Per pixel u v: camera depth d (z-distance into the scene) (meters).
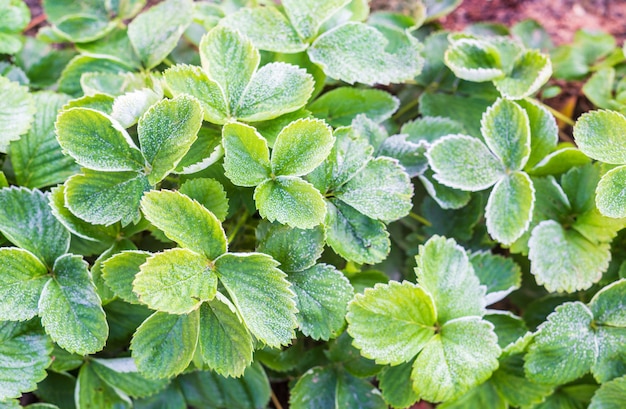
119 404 0.65
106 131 0.60
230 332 0.59
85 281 0.61
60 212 0.61
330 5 0.65
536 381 0.64
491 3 0.80
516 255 0.70
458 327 0.63
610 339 0.64
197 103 0.59
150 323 0.60
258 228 0.62
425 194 0.69
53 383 0.66
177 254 0.57
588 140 0.63
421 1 0.74
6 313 0.59
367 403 0.65
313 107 0.67
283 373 0.69
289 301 0.58
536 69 0.67
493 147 0.65
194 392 0.68
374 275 0.65
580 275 0.65
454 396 0.63
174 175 0.64
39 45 0.72
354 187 0.62
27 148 0.65
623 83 0.71
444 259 0.64
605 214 0.62
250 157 0.60
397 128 0.71
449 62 0.68
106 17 0.72
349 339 0.65
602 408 0.64
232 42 0.62
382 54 0.66
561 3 0.80
